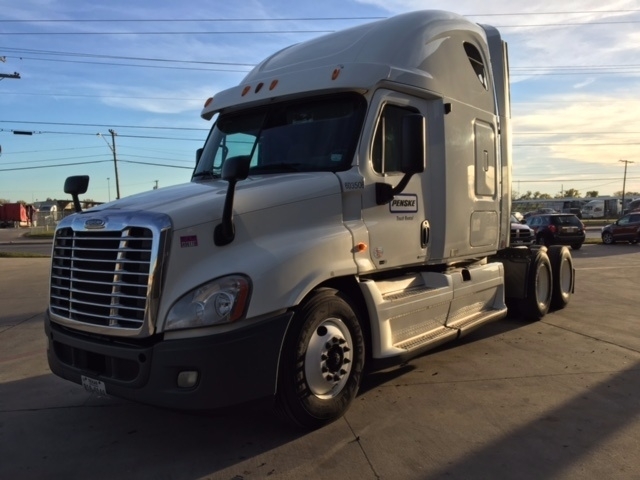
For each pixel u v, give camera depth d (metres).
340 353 4.16
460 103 5.91
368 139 4.64
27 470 3.57
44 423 4.37
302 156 4.77
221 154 5.30
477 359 5.91
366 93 4.70
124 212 3.66
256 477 3.41
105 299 3.68
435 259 5.53
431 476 3.37
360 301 4.56
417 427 4.11
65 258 4.00
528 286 7.60
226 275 3.54
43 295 11.42
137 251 3.53
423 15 5.72
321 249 4.05
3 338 7.37
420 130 4.49
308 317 3.88
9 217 74.19
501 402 4.59
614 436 3.89
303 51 5.65
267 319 3.62
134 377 3.57
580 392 4.80
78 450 3.87
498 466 3.48
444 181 5.54
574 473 3.37
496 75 7.04
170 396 3.41
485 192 6.48
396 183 4.94
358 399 4.71
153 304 3.45
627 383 5.02
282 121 5.04
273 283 3.65
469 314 6.27
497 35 7.15
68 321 3.91
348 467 3.51
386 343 4.61
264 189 4.03
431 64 5.48
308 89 4.77
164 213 3.54
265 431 4.10
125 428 4.24
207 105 5.65
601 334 6.96
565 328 7.36
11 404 4.80
